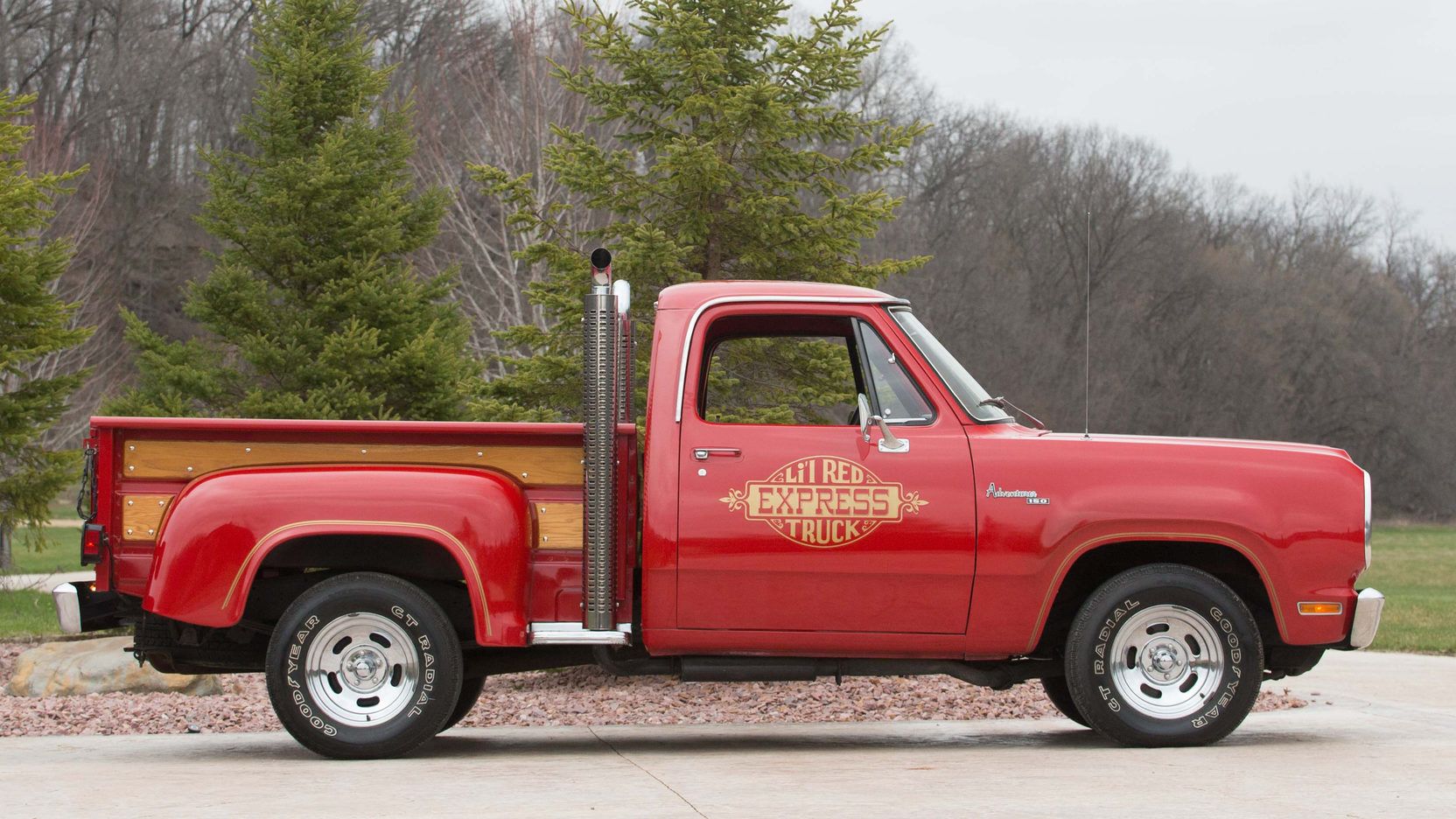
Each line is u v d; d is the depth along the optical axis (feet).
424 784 19.08
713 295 22.25
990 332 147.23
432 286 57.62
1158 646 21.97
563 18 87.97
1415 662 39.42
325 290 54.34
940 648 21.67
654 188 34.53
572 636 21.35
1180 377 163.02
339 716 21.35
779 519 21.35
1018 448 21.70
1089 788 18.49
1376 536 160.56
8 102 52.49
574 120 80.33
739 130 33.17
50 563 92.89
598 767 20.65
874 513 21.39
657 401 21.70
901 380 22.04
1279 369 172.24
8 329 53.06
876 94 157.79
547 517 21.85
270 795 18.26
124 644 32.65
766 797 17.89
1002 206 160.04
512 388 35.65
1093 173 161.48
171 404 52.70
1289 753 21.49
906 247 146.92
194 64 164.25
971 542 21.39
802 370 30.17
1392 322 185.06
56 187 53.98
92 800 18.04
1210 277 164.66
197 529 20.95
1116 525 21.53
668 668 22.62
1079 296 158.30
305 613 21.26
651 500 21.43
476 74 99.45
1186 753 21.48
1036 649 23.36
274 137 54.75
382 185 55.93
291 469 21.58
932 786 18.70
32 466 55.67
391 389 53.98
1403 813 16.74
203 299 54.65
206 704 29.66
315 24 55.52
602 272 21.18
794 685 31.91
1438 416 182.70
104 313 133.59
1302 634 21.83
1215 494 21.66
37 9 164.04
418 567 22.30
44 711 28.55
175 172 157.07
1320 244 190.80
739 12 34.55
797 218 33.86
